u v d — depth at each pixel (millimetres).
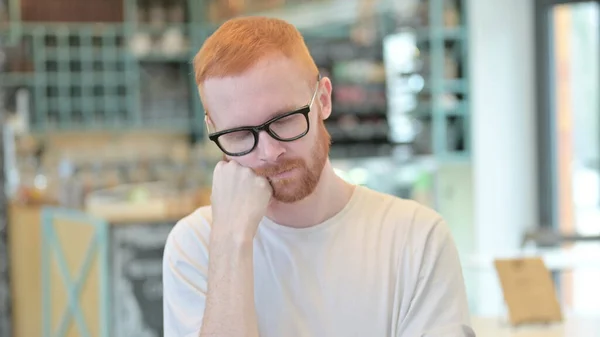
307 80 1352
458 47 7246
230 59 1308
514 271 2734
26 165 7117
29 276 5234
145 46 7734
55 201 5430
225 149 1374
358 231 1466
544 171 6789
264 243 1477
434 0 7207
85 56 7578
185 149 7863
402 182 7262
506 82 6930
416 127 7328
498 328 2689
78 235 4719
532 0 6805
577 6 6531
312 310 1439
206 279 1493
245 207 1378
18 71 7387
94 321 4582
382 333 1432
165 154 7934
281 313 1449
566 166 6668
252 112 1312
